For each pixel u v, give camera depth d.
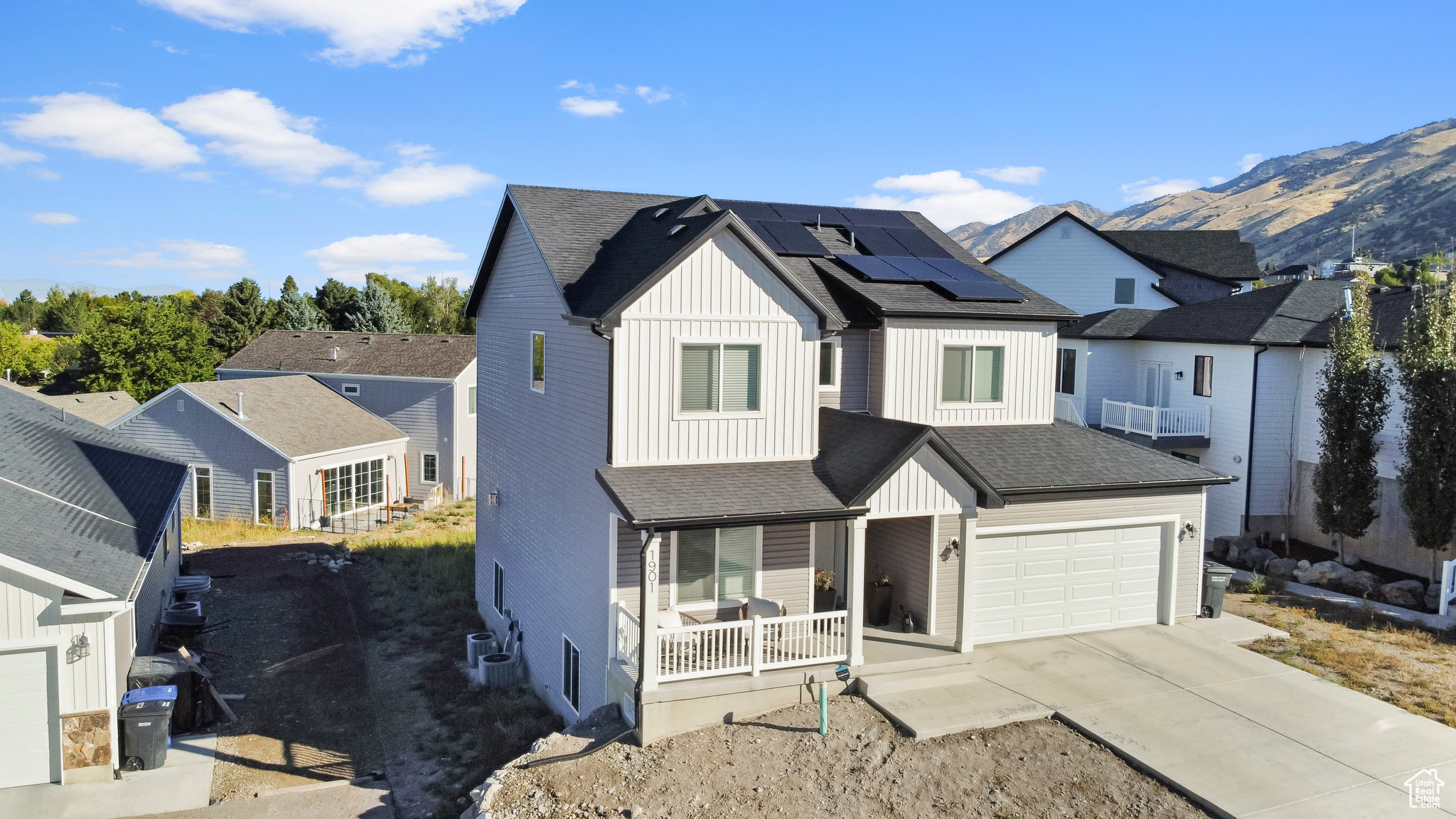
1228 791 11.60
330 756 15.70
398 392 42.75
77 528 16.00
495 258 22.64
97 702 14.27
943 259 21.77
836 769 12.50
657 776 12.59
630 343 14.79
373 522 36.97
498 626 22.20
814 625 16.45
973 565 15.58
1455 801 11.48
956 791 11.88
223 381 38.69
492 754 15.68
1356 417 22.34
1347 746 12.91
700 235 14.89
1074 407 29.70
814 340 16.12
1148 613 18.61
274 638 21.86
